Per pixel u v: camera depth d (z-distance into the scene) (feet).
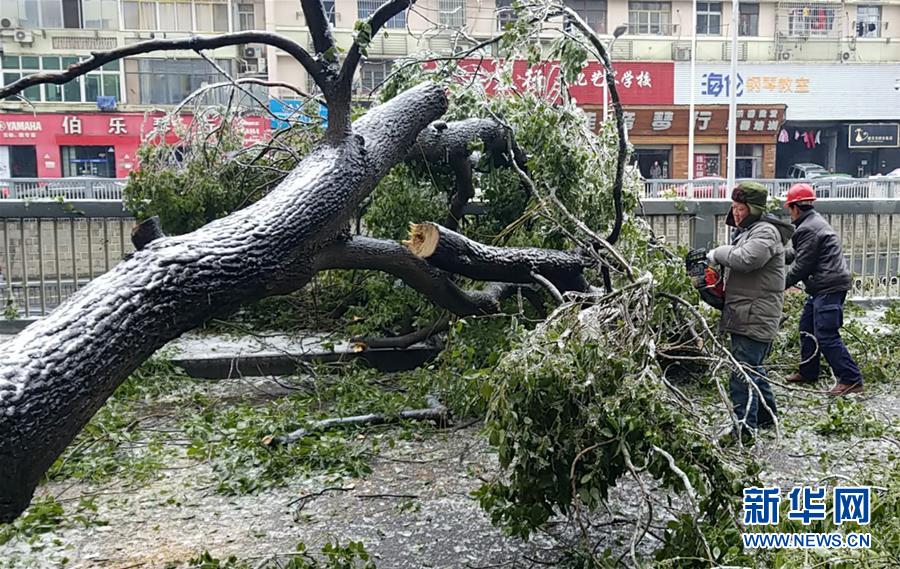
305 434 18.44
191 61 79.87
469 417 20.11
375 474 16.70
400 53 62.75
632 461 11.83
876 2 114.32
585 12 104.94
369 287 24.58
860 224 37.11
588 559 12.17
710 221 35.27
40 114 80.18
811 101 112.57
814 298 23.04
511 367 11.82
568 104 23.73
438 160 22.59
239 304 12.97
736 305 18.24
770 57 111.45
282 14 78.54
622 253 22.29
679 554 11.37
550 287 18.52
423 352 25.35
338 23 66.08
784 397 22.56
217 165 27.81
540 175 22.43
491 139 22.90
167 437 19.34
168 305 11.49
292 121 26.53
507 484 14.23
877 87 113.80
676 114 104.53
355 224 27.07
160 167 28.17
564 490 12.02
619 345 12.64
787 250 23.91
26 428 9.49
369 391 21.86
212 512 14.96
